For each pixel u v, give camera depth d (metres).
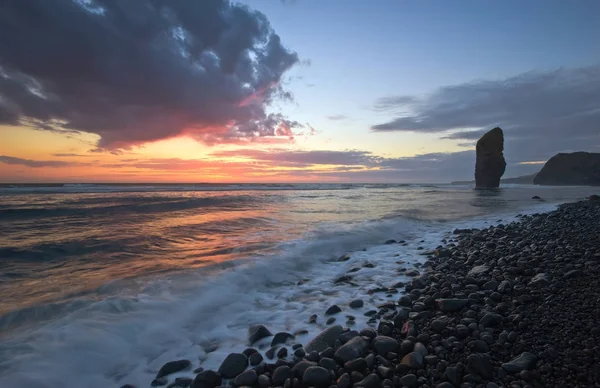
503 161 49.00
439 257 7.69
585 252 6.78
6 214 13.02
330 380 3.02
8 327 3.79
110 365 3.36
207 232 10.04
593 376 2.84
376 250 8.60
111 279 5.46
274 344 3.78
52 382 3.00
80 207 15.38
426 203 22.11
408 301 4.88
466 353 3.36
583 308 4.11
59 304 4.41
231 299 5.09
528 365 3.03
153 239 8.91
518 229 10.76
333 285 5.92
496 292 4.88
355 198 26.33
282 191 36.22
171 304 4.56
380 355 3.43
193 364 3.46
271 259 6.87
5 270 6.03
